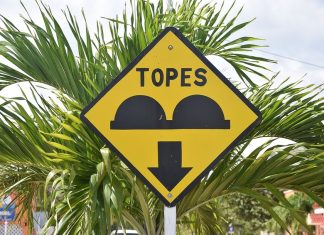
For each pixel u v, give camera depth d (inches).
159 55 153.6
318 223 1035.3
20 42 208.4
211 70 153.3
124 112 151.4
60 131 185.8
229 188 197.2
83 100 209.9
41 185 227.6
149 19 217.5
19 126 205.6
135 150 150.0
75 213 171.0
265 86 202.1
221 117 151.7
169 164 149.4
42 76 211.5
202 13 232.8
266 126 202.1
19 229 395.5
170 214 147.3
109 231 156.8
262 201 195.8
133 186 169.2
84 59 201.0
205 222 259.1
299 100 200.2
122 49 206.5
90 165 175.6
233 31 233.3
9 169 211.2
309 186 200.8
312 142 206.4
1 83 212.2
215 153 150.3
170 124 151.1
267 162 193.3
